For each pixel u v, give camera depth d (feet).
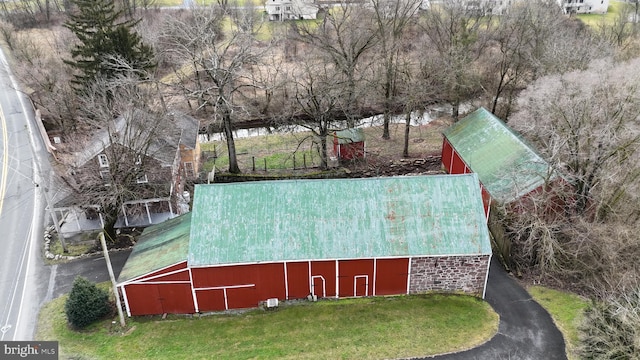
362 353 83.92
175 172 132.16
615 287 90.17
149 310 93.76
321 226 94.02
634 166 101.40
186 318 93.66
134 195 117.39
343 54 162.61
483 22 234.58
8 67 216.74
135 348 85.92
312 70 179.63
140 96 151.12
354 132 157.17
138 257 97.09
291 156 162.50
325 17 178.70
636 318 68.95
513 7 211.41
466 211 95.20
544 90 122.11
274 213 95.30
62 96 173.17
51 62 194.18
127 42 167.94
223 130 195.00
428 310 93.04
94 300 91.71
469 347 84.74
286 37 209.67
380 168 153.38
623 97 102.12
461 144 136.67
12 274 107.96
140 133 119.24
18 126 180.04
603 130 95.91
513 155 118.83
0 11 281.54
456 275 94.99
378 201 96.68
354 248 91.66
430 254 90.99
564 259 104.12
